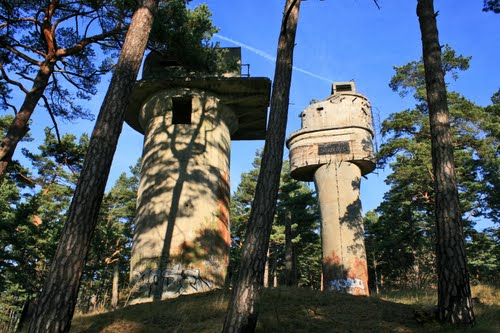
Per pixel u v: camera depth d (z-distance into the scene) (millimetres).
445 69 24500
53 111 16359
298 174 28438
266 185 7957
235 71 16641
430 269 31656
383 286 40469
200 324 8555
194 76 15789
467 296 7703
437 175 8656
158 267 13141
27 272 26328
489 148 25891
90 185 7211
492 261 31297
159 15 14023
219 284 13797
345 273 23844
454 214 8203
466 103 23984
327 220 25547
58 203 30484
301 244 37594
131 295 12984
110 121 7852
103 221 33406
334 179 26125
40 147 28984
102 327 8812
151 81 15797
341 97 28156
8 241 24125
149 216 14016
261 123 18578
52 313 6234
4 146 12336
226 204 15281
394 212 35531
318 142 27438
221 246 14352
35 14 14000
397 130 23984
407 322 8234
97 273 36188
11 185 24953
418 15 10430
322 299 10172
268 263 39562
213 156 15336
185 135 15242
